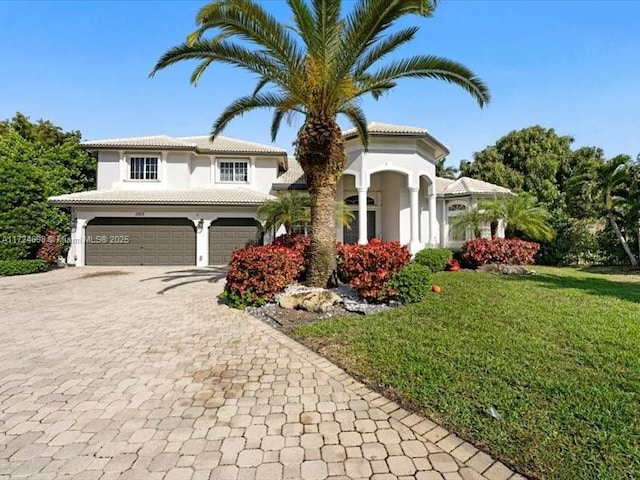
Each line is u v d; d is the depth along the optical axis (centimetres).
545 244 2205
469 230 2112
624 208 1992
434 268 1694
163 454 354
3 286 1457
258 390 495
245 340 718
